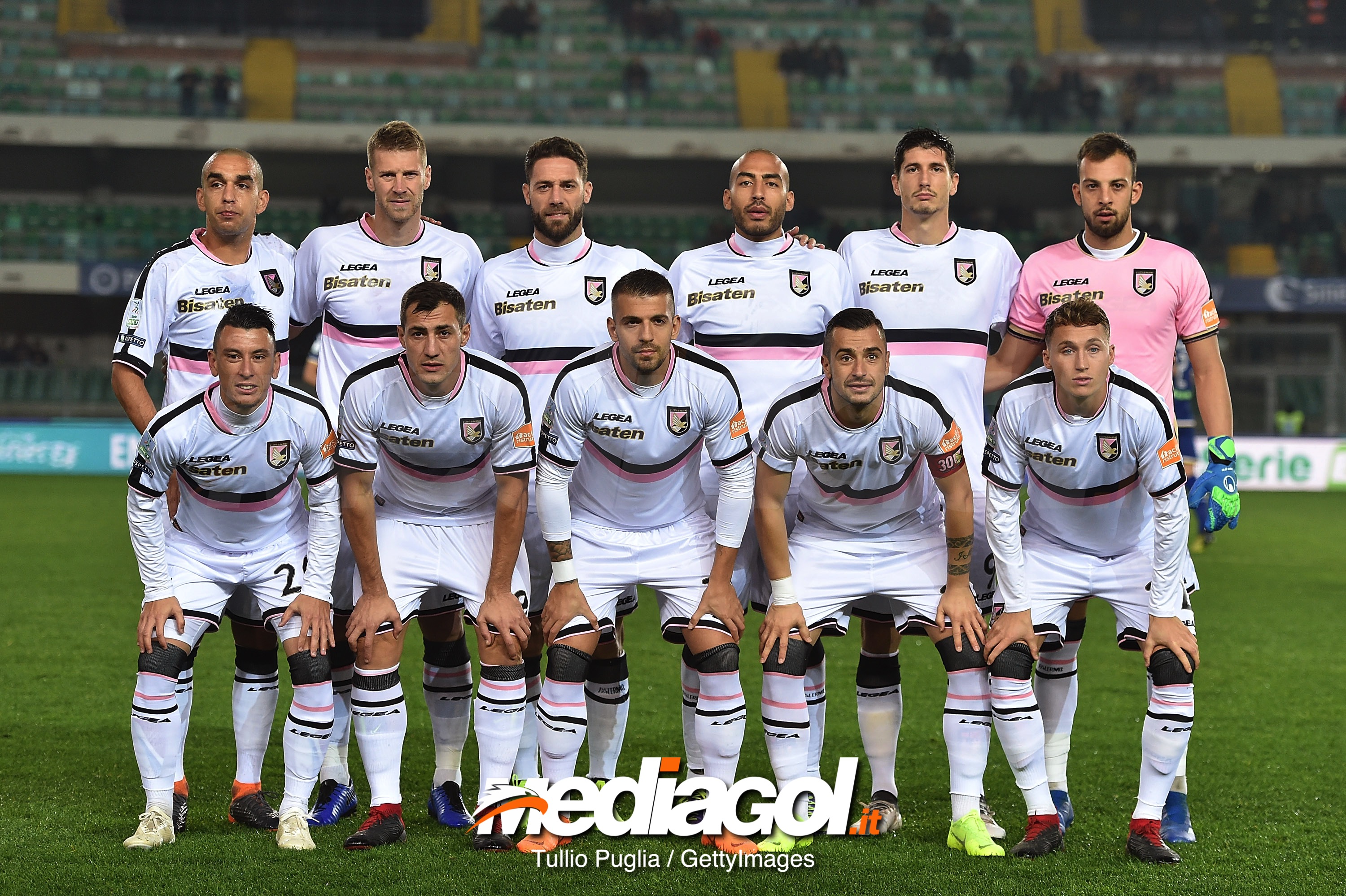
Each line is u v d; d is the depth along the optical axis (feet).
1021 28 141.69
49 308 122.83
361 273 22.85
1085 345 18.85
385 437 19.70
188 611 19.85
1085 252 22.47
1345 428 103.14
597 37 138.31
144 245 120.37
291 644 19.80
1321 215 123.95
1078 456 19.65
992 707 20.11
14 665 33.65
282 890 17.54
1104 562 20.62
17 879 17.88
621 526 20.81
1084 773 24.84
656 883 18.06
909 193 22.30
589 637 20.11
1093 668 35.63
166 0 131.85
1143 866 18.99
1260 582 52.70
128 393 21.89
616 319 19.02
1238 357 104.06
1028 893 17.72
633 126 127.65
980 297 22.68
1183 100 131.85
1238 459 99.09
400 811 20.04
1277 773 24.88
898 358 22.77
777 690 19.98
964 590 20.16
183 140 120.06
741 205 22.40
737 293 22.66
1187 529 19.65
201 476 19.53
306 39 131.23
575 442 19.81
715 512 22.79
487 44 136.36
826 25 141.79
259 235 23.39
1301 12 136.26
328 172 129.29
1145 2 139.54
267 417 19.39
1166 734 19.52
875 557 20.54
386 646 19.84
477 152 122.21
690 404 19.63
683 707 23.22
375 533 19.80
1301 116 130.41
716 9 142.72
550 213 22.30
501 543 19.94
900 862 19.10
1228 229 128.77
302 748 19.74
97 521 66.90
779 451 19.67
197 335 22.30
